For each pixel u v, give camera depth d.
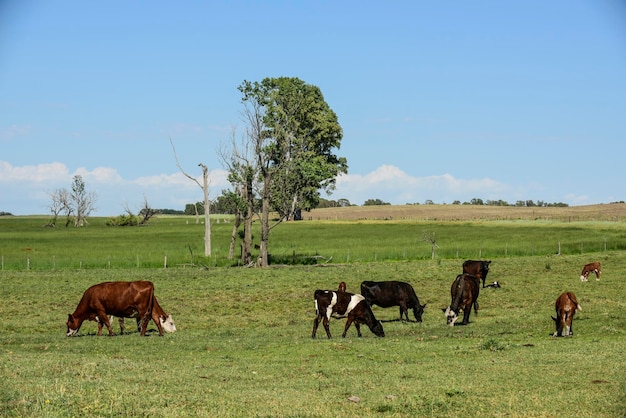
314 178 62.03
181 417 12.34
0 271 53.62
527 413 12.77
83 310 24.25
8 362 16.52
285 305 35.19
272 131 62.00
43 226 145.12
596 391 14.36
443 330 25.03
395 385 15.06
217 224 136.62
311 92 88.12
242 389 14.68
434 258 64.75
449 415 12.80
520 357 18.34
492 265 54.06
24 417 11.84
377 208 177.12
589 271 42.88
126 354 19.39
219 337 24.11
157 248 76.50
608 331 23.67
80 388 13.84
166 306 34.53
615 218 127.56
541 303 33.31
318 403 13.47
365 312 23.47
